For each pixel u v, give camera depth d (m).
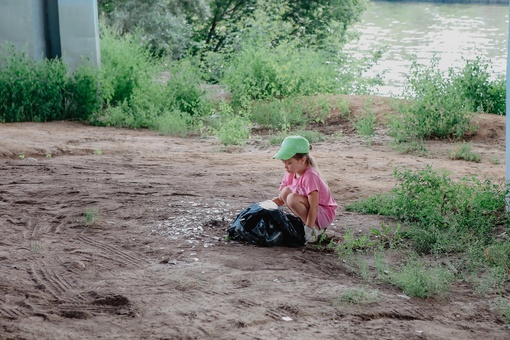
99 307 5.50
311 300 5.76
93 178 10.59
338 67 21.64
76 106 18.08
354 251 7.27
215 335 5.00
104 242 7.32
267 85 19.45
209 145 14.97
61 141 14.34
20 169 11.23
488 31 56.44
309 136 15.45
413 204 8.45
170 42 29.84
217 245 7.27
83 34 18.67
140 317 5.30
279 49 20.56
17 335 4.89
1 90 17.41
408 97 17.81
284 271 6.49
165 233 7.66
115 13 29.75
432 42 50.41
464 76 18.06
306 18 32.09
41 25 18.75
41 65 17.91
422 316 5.57
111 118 17.59
